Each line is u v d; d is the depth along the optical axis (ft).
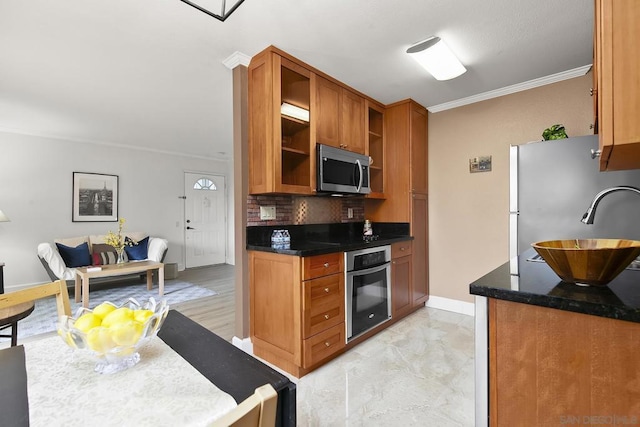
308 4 5.69
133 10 5.82
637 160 3.05
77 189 15.90
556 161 6.77
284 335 6.93
